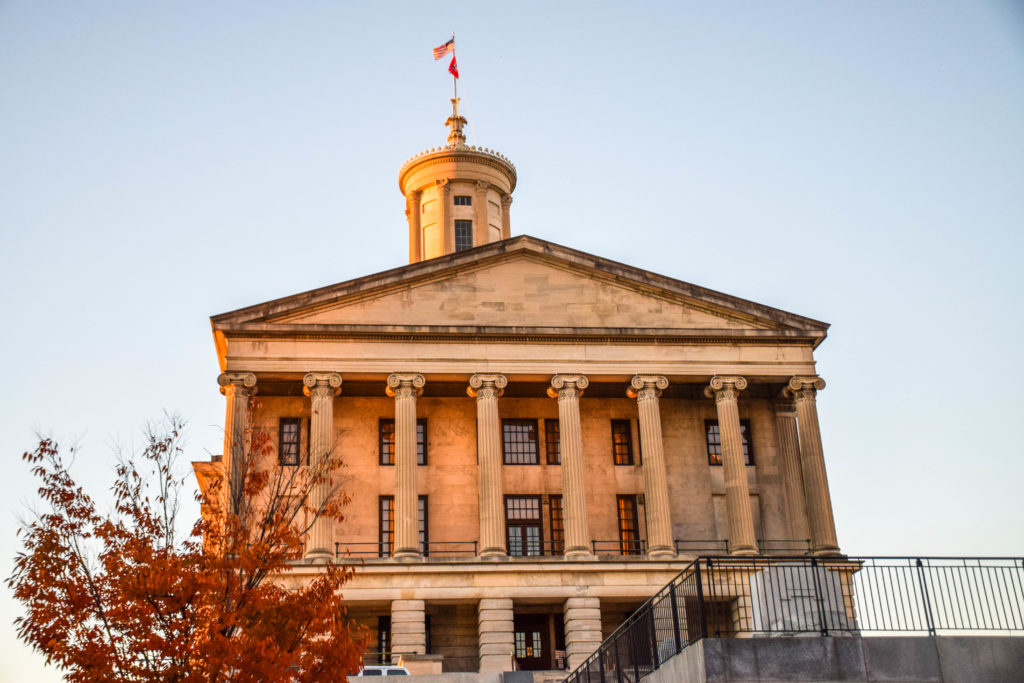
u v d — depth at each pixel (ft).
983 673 76.69
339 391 183.11
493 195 254.27
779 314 193.88
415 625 168.76
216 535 105.29
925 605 83.82
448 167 250.78
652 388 187.83
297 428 189.26
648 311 192.85
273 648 95.20
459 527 188.03
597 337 188.65
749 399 201.87
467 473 191.31
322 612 102.17
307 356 181.78
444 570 172.35
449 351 185.57
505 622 170.60
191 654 94.07
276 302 183.32
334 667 101.35
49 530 97.50
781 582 88.07
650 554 179.22
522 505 191.21
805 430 189.47
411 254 251.60
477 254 191.21
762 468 197.36
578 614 172.14
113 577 96.84
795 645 75.97
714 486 194.80
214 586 96.99
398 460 179.32
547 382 189.57
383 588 170.60
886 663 76.23
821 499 185.57
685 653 78.95
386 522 186.19
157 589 95.55
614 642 102.68
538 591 172.96
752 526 183.11
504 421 195.93
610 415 197.67
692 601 82.84
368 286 186.80
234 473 136.98
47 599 94.84
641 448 186.29
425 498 189.37
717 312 193.88
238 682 94.43
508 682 140.97
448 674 142.10
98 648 93.71
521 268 192.95
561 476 187.73
